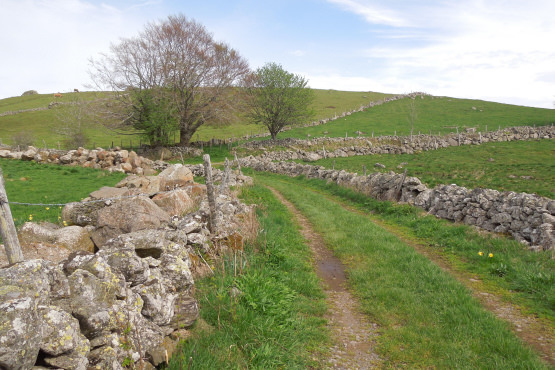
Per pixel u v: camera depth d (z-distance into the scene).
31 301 2.88
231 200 11.46
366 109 89.06
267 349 4.58
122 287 4.13
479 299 6.92
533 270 7.77
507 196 11.36
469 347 5.12
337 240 10.83
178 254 5.86
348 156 43.53
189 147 49.78
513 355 4.90
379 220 14.62
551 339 5.45
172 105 46.41
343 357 5.01
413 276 7.77
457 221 12.92
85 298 3.66
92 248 7.27
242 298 5.76
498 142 46.53
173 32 45.66
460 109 83.62
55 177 23.70
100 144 55.97
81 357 3.22
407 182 16.61
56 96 100.38
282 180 29.91
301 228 12.56
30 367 2.78
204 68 47.09
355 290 7.39
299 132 65.94
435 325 5.77
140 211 7.76
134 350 3.85
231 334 4.88
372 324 5.99
